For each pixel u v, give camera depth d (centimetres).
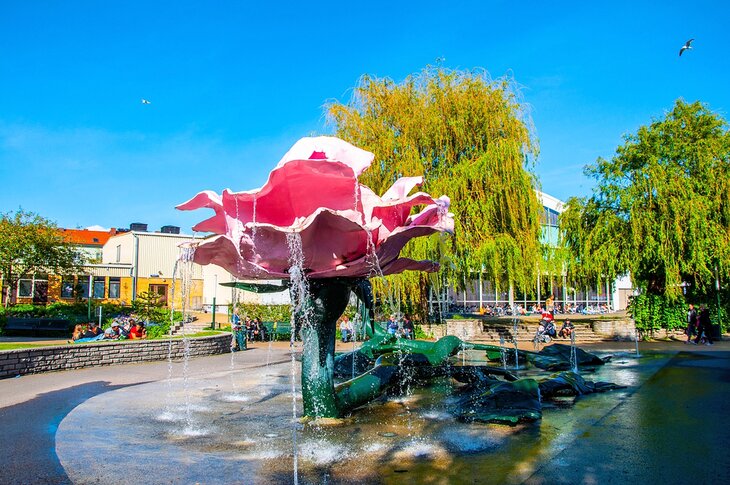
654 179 2044
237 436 460
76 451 404
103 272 4228
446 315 2594
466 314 3509
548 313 2145
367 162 487
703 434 428
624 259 2141
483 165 2088
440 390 697
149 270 4453
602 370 862
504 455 381
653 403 560
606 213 2242
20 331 2639
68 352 1230
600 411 525
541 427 463
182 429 489
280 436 457
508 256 2025
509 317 3369
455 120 2200
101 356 1312
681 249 1989
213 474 347
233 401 653
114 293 4269
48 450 412
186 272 593
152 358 1439
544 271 2167
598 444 402
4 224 3484
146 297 2733
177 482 331
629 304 2375
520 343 2053
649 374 796
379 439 440
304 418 524
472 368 771
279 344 2114
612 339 2161
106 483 330
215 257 490
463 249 2091
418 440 433
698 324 1909
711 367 873
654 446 395
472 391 686
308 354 527
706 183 2083
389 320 2083
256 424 511
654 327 2181
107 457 387
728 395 601
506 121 2175
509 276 2078
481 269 2069
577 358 932
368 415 543
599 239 2222
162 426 503
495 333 2347
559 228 2447
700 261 1962
